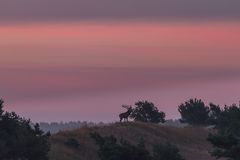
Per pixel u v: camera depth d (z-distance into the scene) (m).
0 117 150.38
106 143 140.88
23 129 151.38
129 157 138.50
